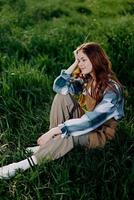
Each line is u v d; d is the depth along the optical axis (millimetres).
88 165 4305
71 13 7871
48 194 4172
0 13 7668
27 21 7406
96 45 4168
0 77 5551
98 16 7789
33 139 4750
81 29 7004
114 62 5805
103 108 4121
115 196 4117
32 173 4234
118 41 6250
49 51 6273
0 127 4930
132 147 4613
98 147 4344
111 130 4320
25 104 5156
